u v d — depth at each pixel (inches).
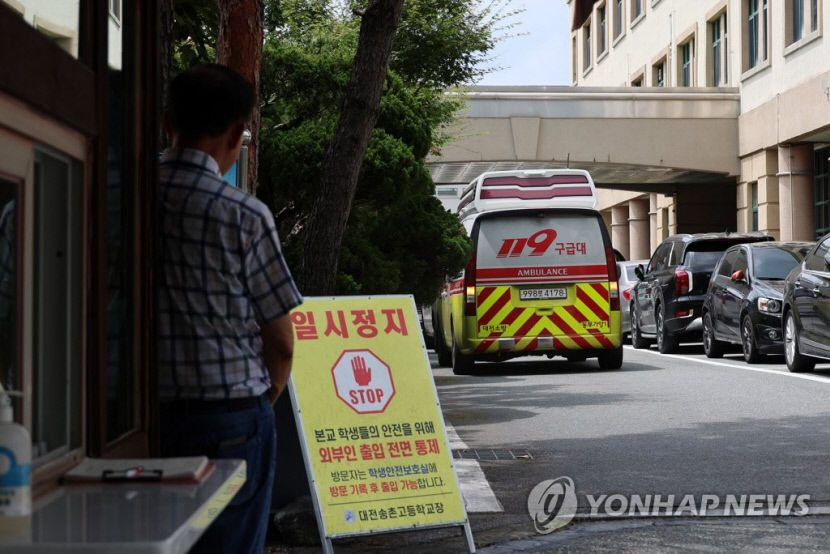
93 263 120.6
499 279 697.6
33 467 105.2
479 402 521.3
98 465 111.4
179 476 106.3
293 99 599.2
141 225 136.7
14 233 104.4
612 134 1435.8
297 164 563.5
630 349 962.1
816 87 1174.3
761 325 690.8
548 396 539.2
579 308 697.0
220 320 137.6
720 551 226.2
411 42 812.6
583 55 2375.7
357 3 778.2
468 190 758.5
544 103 1427.2
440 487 233.0
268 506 145.4
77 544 80.7
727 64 1499.8
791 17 1268.5
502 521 260.5
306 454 225.9
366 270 585.3
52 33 110.7
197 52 379.9
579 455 353.7
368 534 224.7
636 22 1921.8
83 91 117.2
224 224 137.3
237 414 138.3
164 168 140.5
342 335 237.5
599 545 233.8
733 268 757.9
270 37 654.5
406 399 237.5
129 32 135.8
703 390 542.9
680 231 1619.1
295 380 230.5
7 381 103.6
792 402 481.4
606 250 699.4
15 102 102.3
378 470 229.9
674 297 847.7
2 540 82.4
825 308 577.6
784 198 1288.1
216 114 140.3
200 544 142.7
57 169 114.5
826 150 1266.0
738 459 338.0
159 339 137.4
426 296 623.2
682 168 1440.7
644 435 394.3
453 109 876.6
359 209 597.9
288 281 139.4
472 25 820.6
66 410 115.0
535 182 704.4
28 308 107.5
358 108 386.3
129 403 134.3
